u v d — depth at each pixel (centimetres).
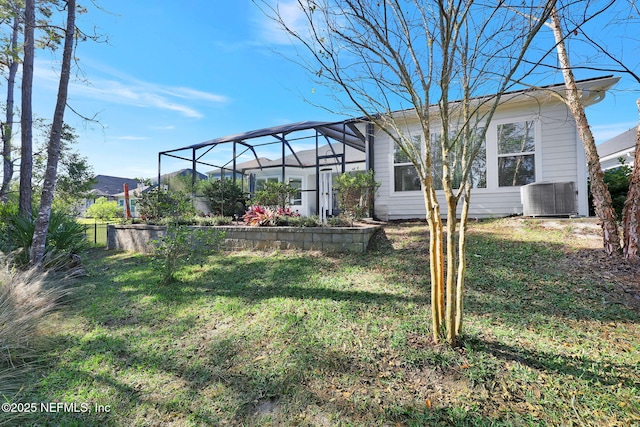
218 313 353
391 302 340
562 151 673
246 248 646
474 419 180
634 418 174
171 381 238
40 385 237
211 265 554
